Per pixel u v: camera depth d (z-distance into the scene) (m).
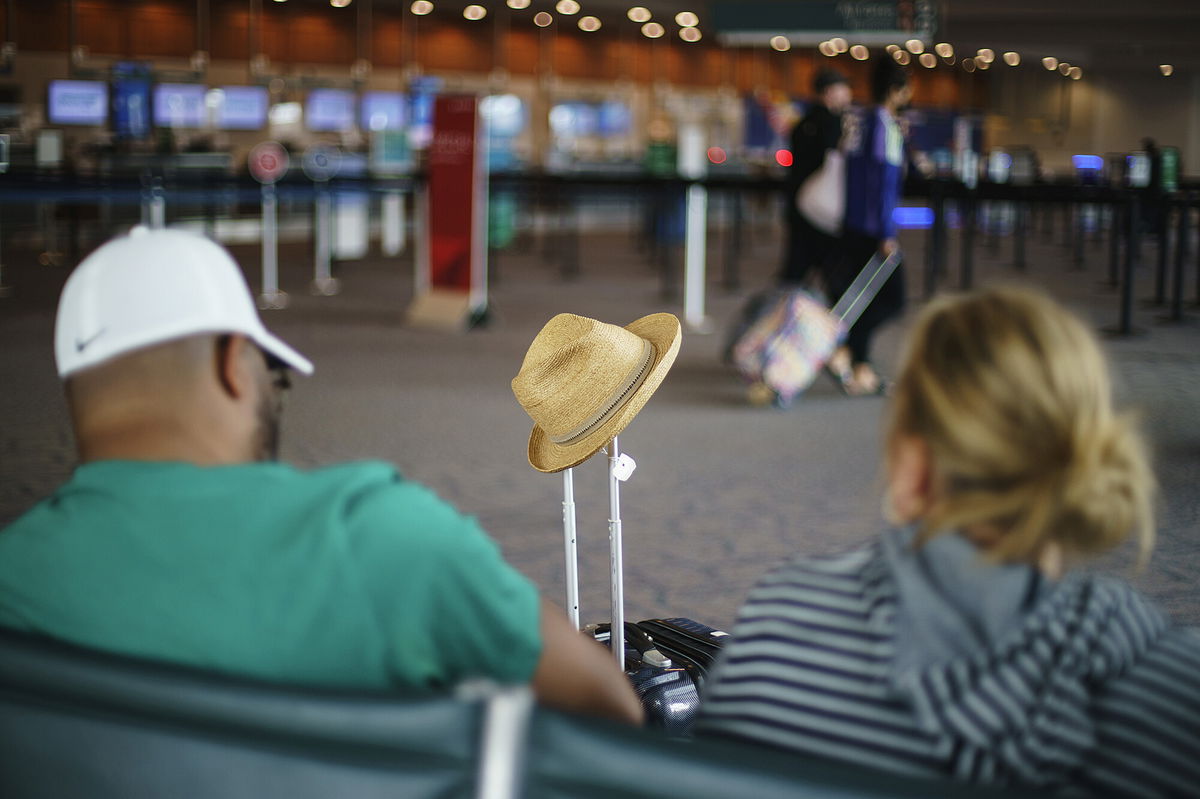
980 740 1.00
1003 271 14.29
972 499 0.99
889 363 7.94
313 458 5.41
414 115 24.86
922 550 1.03
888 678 1.04
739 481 5.10
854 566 1.11
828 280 7.11
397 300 11.15
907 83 6.97
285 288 12.00
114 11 21.83
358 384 7.09
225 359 1.23
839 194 6.98
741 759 0.94
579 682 1.17
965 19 26.81
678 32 29.25
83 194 10.65
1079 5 22.92
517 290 12.12
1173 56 30.58
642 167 22.61
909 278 13.34
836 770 0.93
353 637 1.11
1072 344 1.00
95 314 1.20
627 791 0.97
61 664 1.06
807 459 5.47
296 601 1.11
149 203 10.81
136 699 1.04
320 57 24.36
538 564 4.04
